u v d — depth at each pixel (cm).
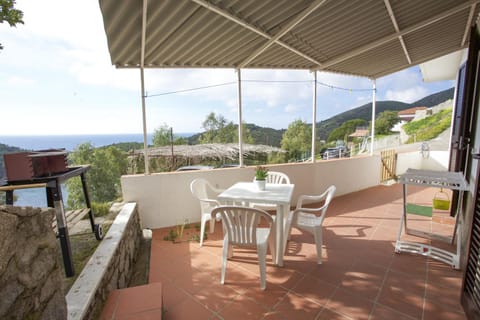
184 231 350
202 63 351
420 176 260
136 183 352
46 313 112
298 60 387
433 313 181
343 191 525
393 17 273
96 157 1286
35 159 180
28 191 201
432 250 266
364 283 218
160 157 845
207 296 206
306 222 267
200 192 339
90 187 1255
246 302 197
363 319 177
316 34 296
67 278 176
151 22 216
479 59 308
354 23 280
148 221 361
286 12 235
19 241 98
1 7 318
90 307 146
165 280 231
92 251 216
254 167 413
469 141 330
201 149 975
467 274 184
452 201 373
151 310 154
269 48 319
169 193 366
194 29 245
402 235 318
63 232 175
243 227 216
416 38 362
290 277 229
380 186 597
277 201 244
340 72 488
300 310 187
